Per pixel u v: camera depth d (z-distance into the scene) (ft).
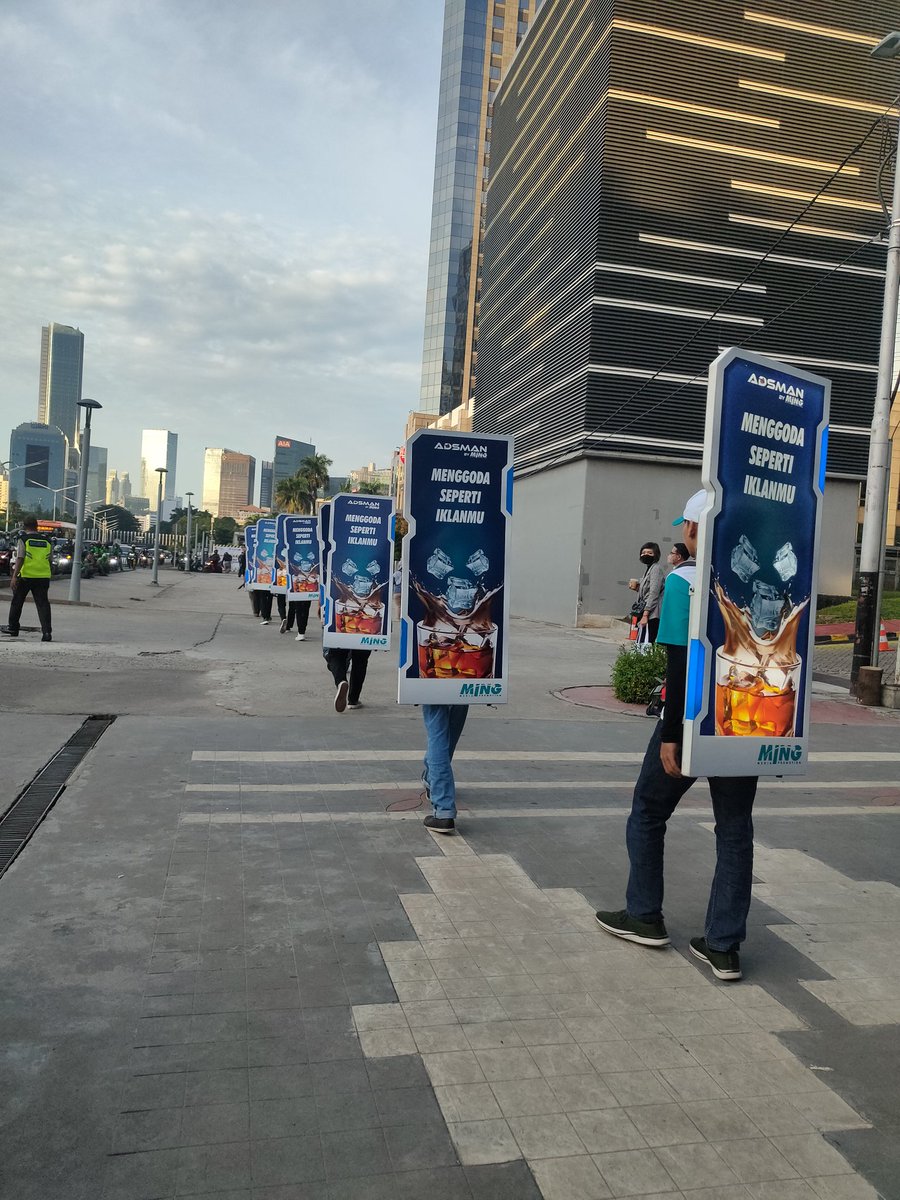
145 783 19.71
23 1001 10.16
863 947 13.04
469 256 328.08
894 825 19.79
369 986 10.95
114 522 451.94
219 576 198.70
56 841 15.67
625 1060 9.60
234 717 28.19
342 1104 8.54
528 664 50.11
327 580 30.12
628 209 87.71
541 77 111.34
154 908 12.96
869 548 41.42
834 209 91.20
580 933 12.91
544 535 100.63
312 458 321.11
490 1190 7.46
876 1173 7.93
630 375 88.48
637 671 35.78
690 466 89.97
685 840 17.87
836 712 37.06
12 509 366.63
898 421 117.39
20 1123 8.01
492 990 11.03
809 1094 9.12
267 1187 7.36
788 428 12.16
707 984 11.55
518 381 114.52
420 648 17.98
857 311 91.81
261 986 10.80
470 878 14.90
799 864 16.75
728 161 89.35
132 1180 7.36
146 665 39.60
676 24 87.76
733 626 11.57
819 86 90.84
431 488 18.30
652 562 39.27
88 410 75.77
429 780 17.76
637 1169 7.83
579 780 22.45
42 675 34.71
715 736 11.45
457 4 332.19
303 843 16.25
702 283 89.40
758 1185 7.70
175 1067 9.00
